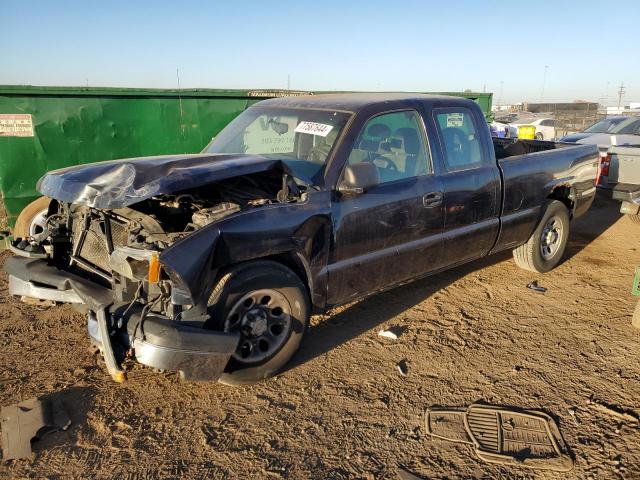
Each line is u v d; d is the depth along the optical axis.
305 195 3.69
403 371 3.90
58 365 3.94
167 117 7.26
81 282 3.67
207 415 3.39
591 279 5.89
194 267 3.06
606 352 4.23
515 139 7.24
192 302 3.08
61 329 4.51
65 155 6.64
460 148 4.84
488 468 2.94
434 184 4.50
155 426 3.27
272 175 3.99
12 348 4.18
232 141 4.76
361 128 4.09
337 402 3.54
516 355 4.17
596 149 6.35
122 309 3.31
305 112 4.43
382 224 4.14
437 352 4.21
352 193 3.91
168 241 3.21
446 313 4.93
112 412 3.40
